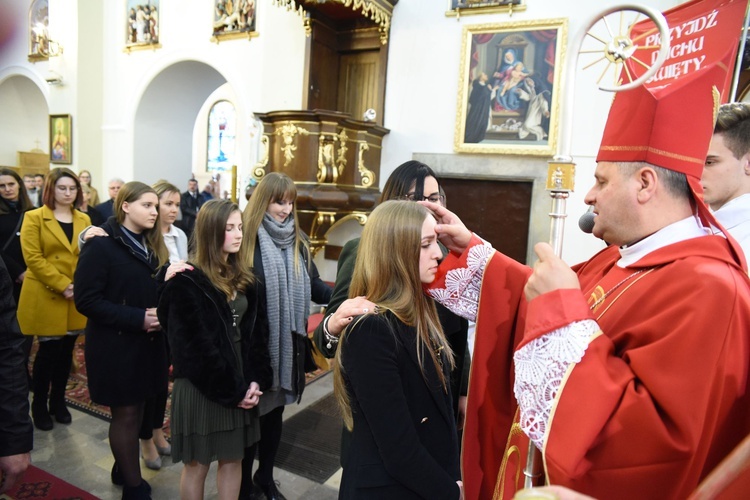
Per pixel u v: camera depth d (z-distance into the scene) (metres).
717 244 0.84
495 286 1.28
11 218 3.49
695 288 0.79
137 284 2.28
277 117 5.12
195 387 1.77
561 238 0.91
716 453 0.77
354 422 1.22
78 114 7.87
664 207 0.91
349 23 5.84
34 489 2.38
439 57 5.25
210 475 2.58
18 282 3.41
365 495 1.14
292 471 2.67
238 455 1.86
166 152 8.28
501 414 1.26
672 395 0.74
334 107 6.07
